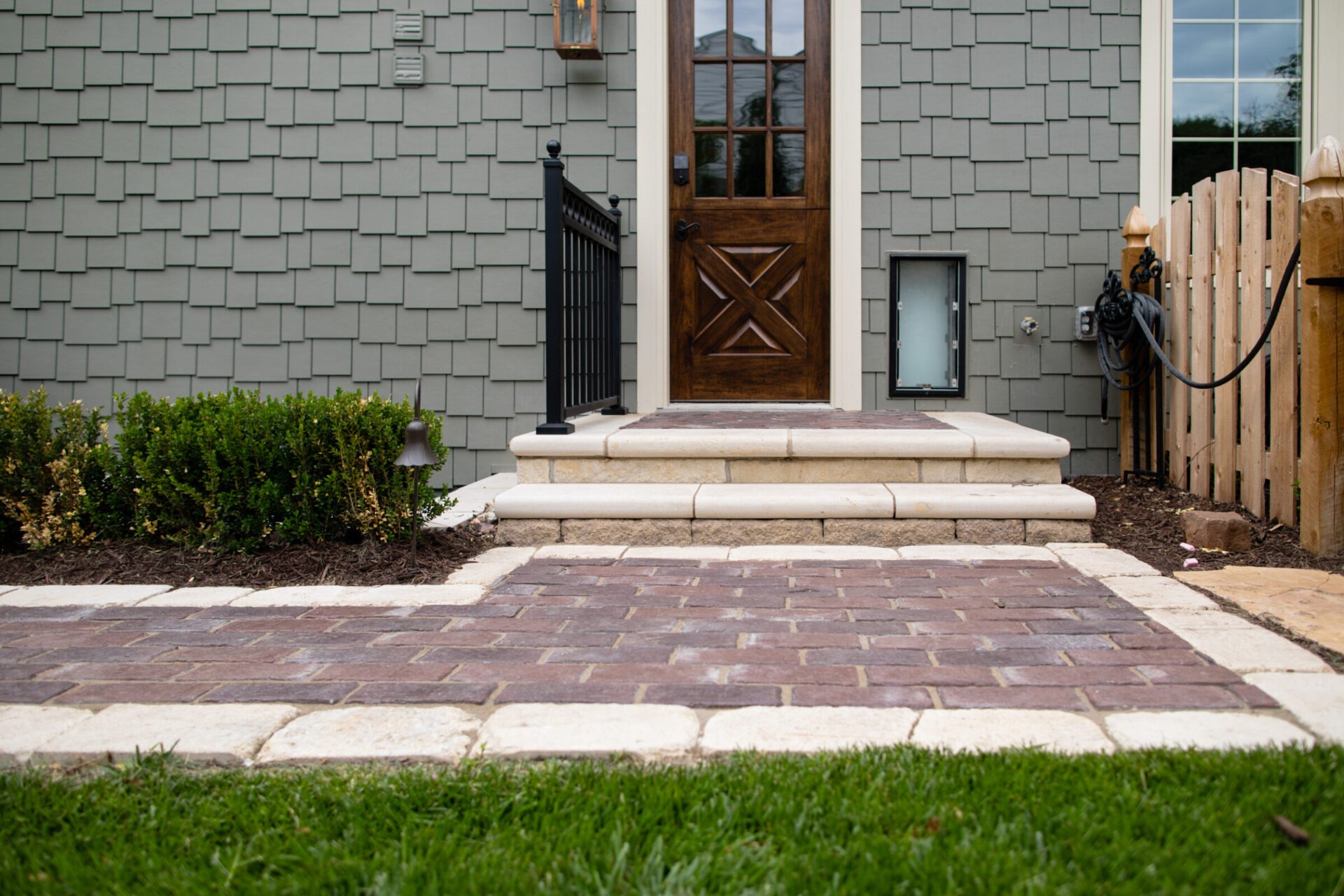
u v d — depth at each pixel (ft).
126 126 17.53
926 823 5.36
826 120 17.69
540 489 13.25
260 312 17.56
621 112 17.29
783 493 12.88
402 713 7.07
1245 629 8.76
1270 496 12.64
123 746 6.53
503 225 17.33
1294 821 5.25
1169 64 16.85
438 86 17.31
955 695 7.26
